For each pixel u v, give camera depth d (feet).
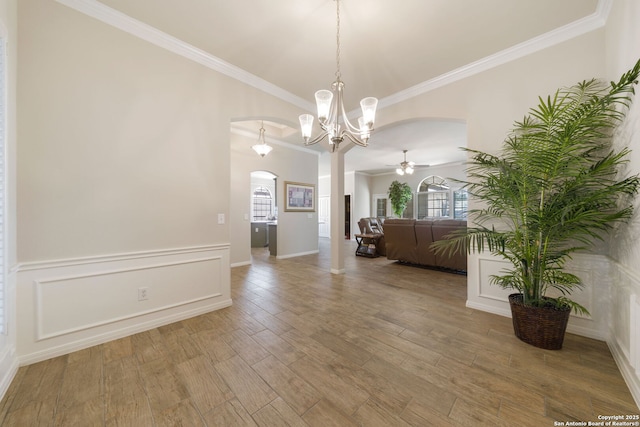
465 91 9.02
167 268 7.76
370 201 33.88
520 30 7.21
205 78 8.57
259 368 5.52
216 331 7.25
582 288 6.96
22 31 5.59
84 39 6.34
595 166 5.57
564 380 5.08
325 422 4.11
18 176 5.52
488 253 8.53
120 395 4.70
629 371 4.90
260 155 16.25
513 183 6.70
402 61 8.71
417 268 15.25
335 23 7.03
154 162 7.49
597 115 5.66
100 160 6.58
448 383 5.03
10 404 4.46
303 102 11.67
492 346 6.41
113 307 6.79
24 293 5.59
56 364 5.63
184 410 4.37
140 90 7.21
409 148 20.67
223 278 9.07
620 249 5.77
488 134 8.48
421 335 7.00
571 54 7.03
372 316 8.29
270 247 19.72
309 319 8.07
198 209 8.45
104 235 6.65
